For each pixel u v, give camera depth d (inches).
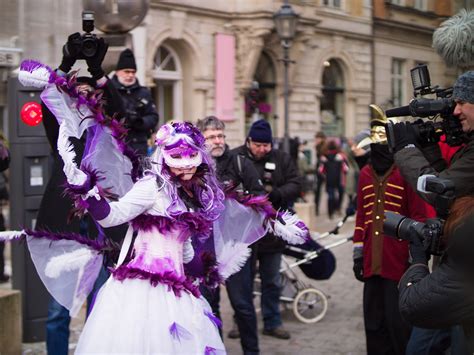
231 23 849.5
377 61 1062.4
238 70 860.6
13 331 218.4
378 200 197.8
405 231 128.0
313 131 997.8
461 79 142.1
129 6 272.8
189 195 155.6
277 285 262.7
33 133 251.3
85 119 160.6
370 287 200.5
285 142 662.5
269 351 245.9
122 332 143.6
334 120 1058.1
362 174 204.2
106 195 144.9
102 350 142.6
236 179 229.0
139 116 247.1
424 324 115.8
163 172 151.9
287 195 249.4
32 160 251.6
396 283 193.0
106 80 192.5
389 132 153.3
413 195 193.3
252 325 224.2
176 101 818.8
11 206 253.6
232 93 855.7
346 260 424.2
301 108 977.5
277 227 172.1
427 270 122.2
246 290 223.8
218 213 163.9
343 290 343.3
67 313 203.0
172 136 152.0
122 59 249.3
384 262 194.4
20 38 393.4
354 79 1053.8
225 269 174.6
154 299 147.6
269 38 886.4
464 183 142.4
